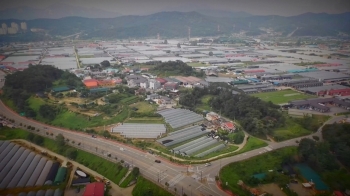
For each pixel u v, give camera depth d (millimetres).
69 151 110438
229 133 128125
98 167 103188
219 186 87812
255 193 85250
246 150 111438
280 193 87812
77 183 93562
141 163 102000
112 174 98250
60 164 107188
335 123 133500
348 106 163250
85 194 83875
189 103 166125
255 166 101188
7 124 141125
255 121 130375
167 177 92750
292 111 158375
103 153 110250
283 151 111312
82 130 132250
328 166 103438
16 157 111188
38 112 153250
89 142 120312
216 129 133125
